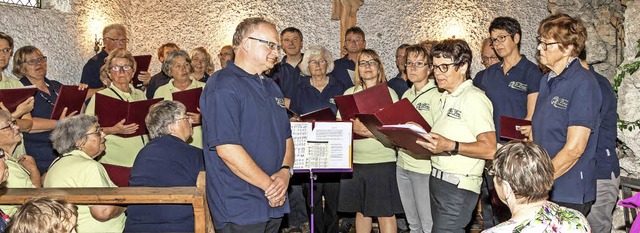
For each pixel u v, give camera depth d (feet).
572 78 11.63
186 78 20.81
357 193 17.85
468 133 12.73
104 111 17.69
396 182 17.65
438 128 13.11
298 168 15.70
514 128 13.94
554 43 11.69
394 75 28.48
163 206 12.71
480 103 12.59
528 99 16.12
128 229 12.79
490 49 20.47
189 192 11.76
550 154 11.84
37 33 23.70
